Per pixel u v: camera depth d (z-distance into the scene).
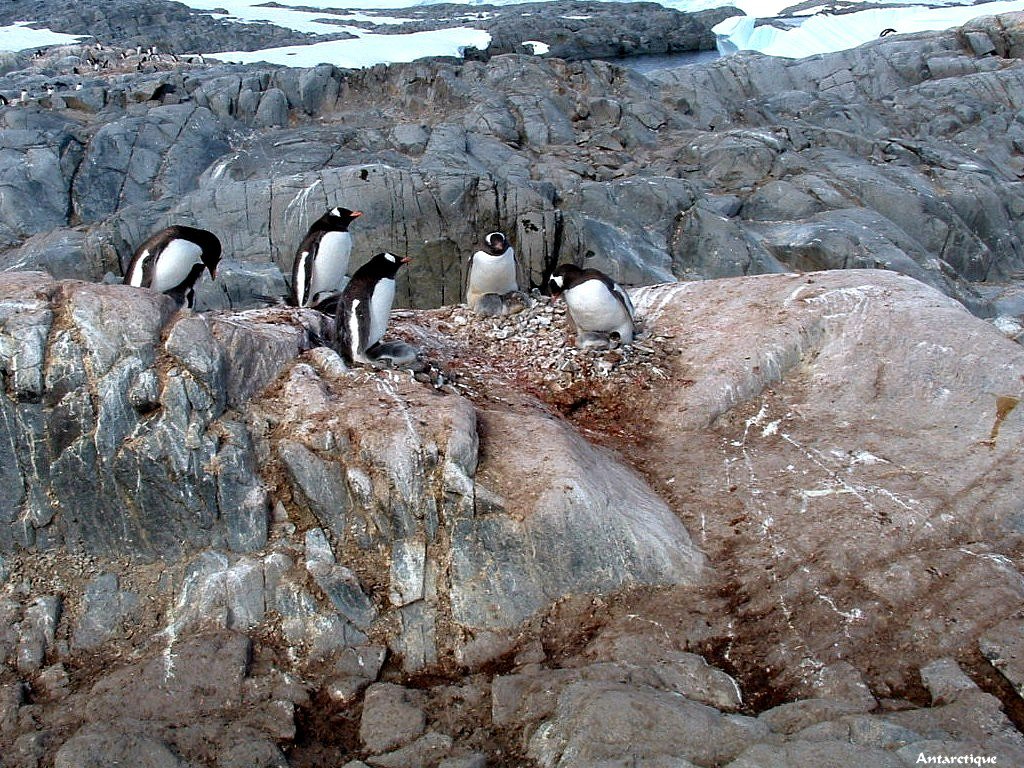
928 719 7.46
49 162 19.80
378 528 8.24
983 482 8.70
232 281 15.52
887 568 8.21
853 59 31.19
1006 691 7.65
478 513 8.21
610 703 7.43
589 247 17.67
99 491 8.22
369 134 22.16
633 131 24.28
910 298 9.88
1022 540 8.43
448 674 7.99
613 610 8.16
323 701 7.84
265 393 8.54
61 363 8.17
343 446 8.30
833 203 20.91
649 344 9.92
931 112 27.84
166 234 9.12
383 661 8.02
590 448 8.81
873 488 8.70
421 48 37.81
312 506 8.29
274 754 7.50
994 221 22.08
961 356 9.41
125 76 25.91
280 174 19.75
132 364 8.21
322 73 25.12
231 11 47.06
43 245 17.33
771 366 9.61
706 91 27.70
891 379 9.45
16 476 8.20
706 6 48.28
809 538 8.42
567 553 8.20
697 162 23.02
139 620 8.11
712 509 8.67
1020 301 19.28
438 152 21.06
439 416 8.38
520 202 17.25
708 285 10.59
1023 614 7.95
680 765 7.20
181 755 7.47
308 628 8.06
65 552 8.25
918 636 7.91
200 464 8.23
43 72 28.45
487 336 10.21
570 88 26.28
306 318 9.17
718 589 8.23
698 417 9.34
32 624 8.04
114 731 7.51
